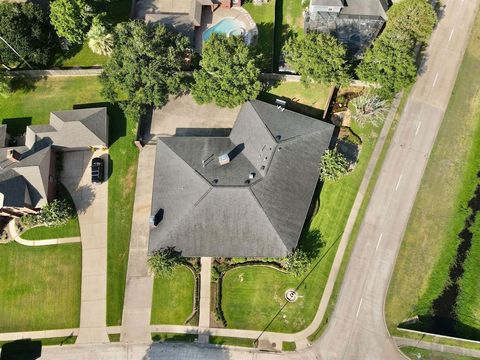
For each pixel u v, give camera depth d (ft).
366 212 215.72
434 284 207.00
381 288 205.57
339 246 210.79
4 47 221.87
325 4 231.91
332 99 231.71
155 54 211.82
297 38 246.06
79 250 213.25
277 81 236.43
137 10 251.60
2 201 197.88
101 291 207.62
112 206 219.20
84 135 218.79
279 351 197.88
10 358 196.34
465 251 211.82
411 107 232.53
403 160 223.71
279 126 211.41
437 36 245.45
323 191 217.15
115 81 215.92
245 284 205.16
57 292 207.72
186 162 206.59
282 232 197.26
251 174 200.44
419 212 216.13
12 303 206.28
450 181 221.46
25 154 214.90
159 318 203.10
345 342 198.39
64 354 199.82
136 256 211.61
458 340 196.65
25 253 212.84
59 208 209.46
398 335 198.70
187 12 252.21
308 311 202.28
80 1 219.41
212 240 197.67
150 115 233.14
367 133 227.40
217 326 201.05
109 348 200.64
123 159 226.38
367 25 239.30
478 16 247.50
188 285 205.36
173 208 201.26
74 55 244.42
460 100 234.99
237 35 244.01
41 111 236.43
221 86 212.23
